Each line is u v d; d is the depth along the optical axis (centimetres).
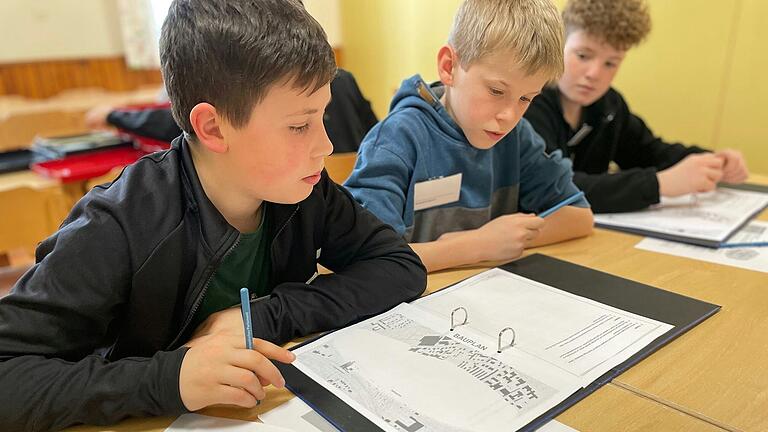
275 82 62
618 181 130
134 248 67
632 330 73
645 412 57
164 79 69
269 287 89
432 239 118
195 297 75
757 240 109
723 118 223
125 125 218
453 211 118
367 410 57
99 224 66
